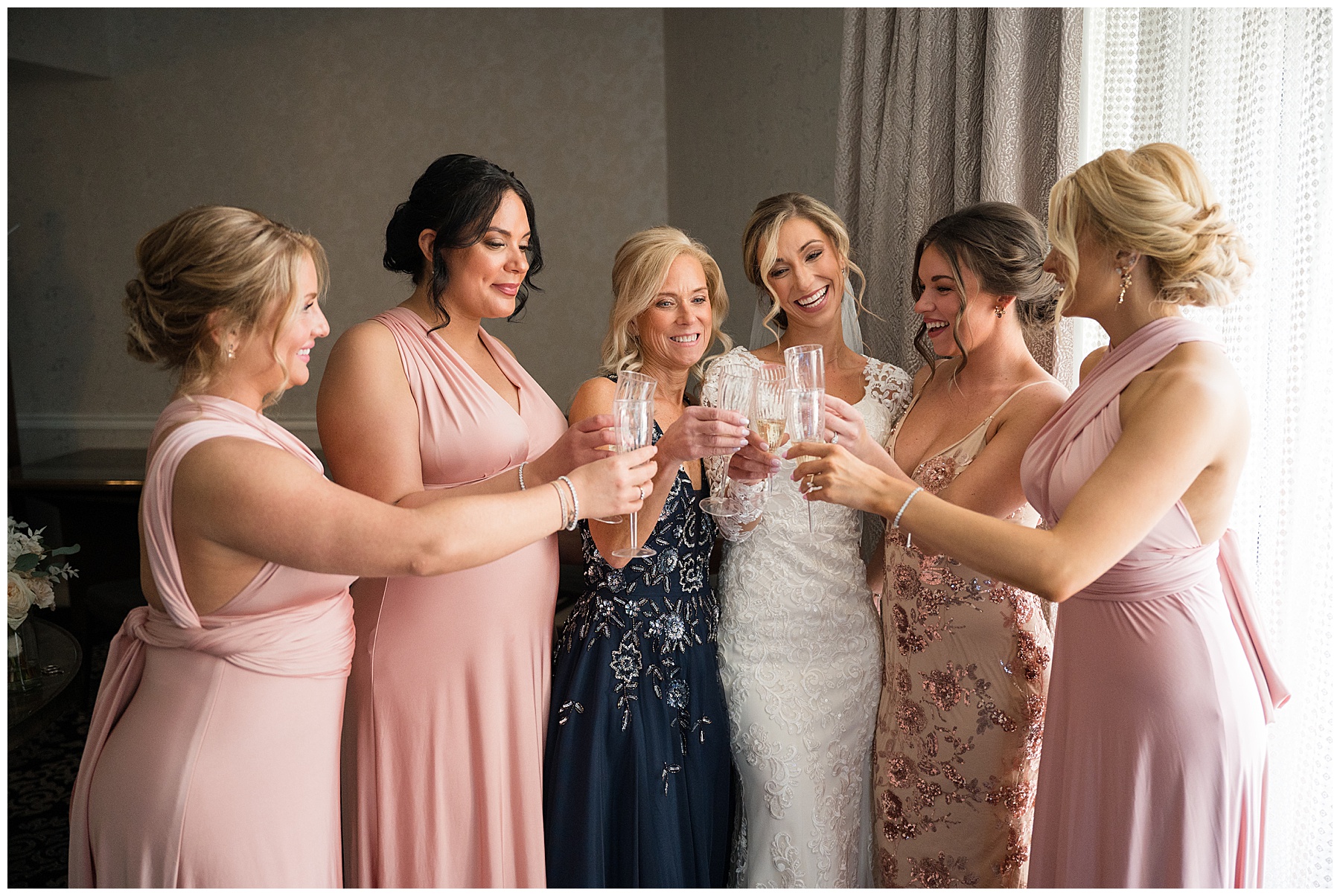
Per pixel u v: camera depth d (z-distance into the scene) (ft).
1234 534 5.40
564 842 6.43
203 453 4.49
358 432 5.97
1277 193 5.91
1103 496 4.64
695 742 6.72
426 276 6.41
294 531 4.47
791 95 13.14
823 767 6.96
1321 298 5.63
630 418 5.31
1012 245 6.26
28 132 19.12
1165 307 5.13
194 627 4.73
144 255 4.69
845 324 7.95
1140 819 5.13
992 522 4.82
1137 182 4.90
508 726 6.31
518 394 6.72
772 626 7.05
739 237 15.10
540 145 18.35
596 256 18.42
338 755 5.27
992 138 7.47
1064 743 5.54
